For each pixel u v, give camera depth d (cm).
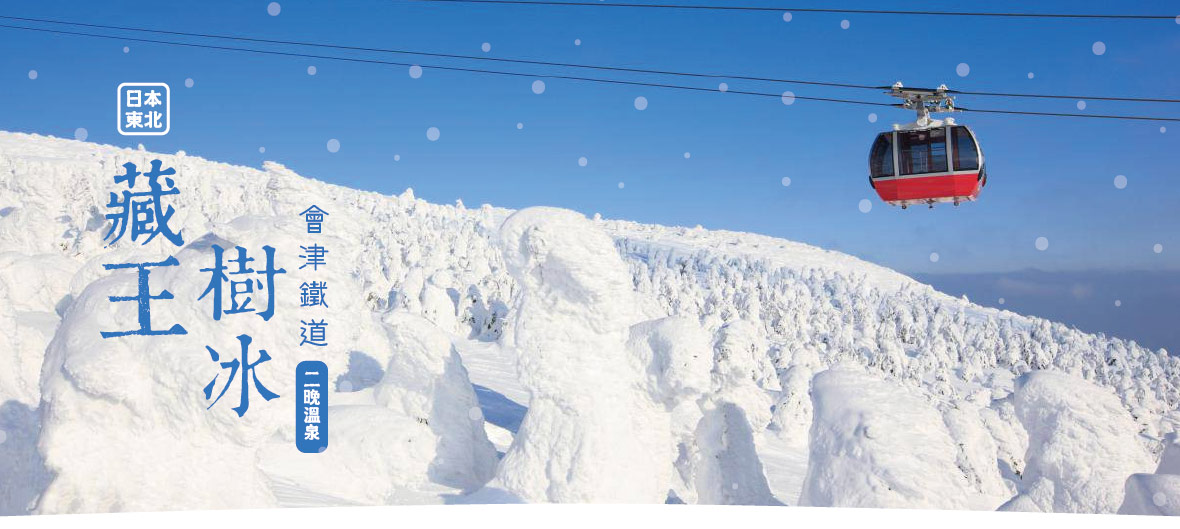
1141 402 7212
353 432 1051
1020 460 2231
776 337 8625
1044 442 940
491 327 4025
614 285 942
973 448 1639
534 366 944
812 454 812
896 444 761
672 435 1209
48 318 1733
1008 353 9362
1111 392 949
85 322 753
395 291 4522
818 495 780
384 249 6775
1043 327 10275
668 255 17662
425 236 8888
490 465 1117
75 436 725
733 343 1127
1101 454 912
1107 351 10362
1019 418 970
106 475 729
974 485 1603
